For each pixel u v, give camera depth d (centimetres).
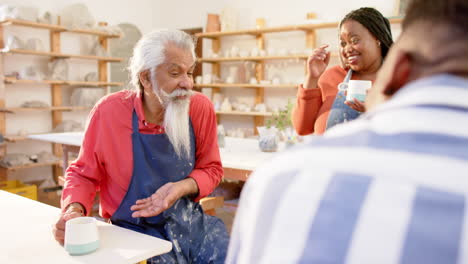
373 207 35
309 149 43
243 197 48
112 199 160
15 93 557
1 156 527
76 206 145
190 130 165
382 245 34
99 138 155
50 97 595
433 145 37
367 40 181
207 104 170
